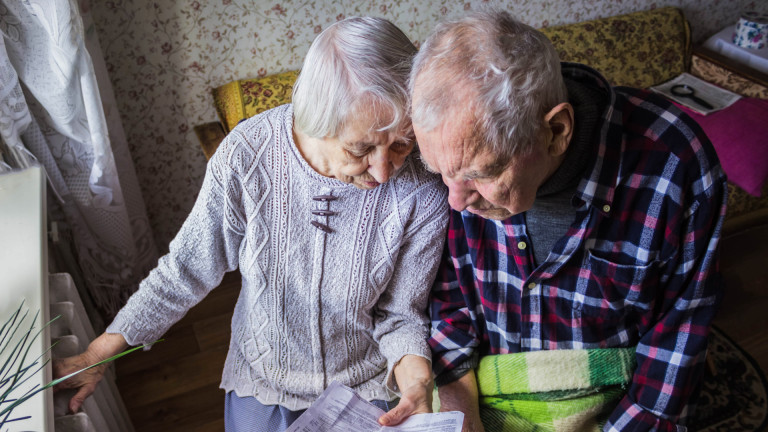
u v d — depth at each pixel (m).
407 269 1.20
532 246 1.15
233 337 1.37
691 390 1.18
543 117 0.88
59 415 1.11
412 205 1.13
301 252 1.15
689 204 1.05
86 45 1.70
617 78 2.45
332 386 1.14
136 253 2.09
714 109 2.35
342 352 1.27
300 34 2.10
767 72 2.47
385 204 1.12
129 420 1.68
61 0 1.41
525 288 1.18
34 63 1.50
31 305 1.08
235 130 1.10
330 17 2.10
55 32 1.43
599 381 1.21
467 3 2.27
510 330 1.26
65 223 1.89
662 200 1.04
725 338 2.22
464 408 1.24
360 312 1.22
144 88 2.01
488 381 1.28
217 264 1.21
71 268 1.94
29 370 0.98
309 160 1.08
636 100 1.07
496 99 0.83
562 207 1.08
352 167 0.98
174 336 2.17
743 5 2.82
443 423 1.04
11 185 1.33
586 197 1.03
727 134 2.28
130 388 2.00
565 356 1.21
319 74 0.90
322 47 0.91
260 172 1.09
